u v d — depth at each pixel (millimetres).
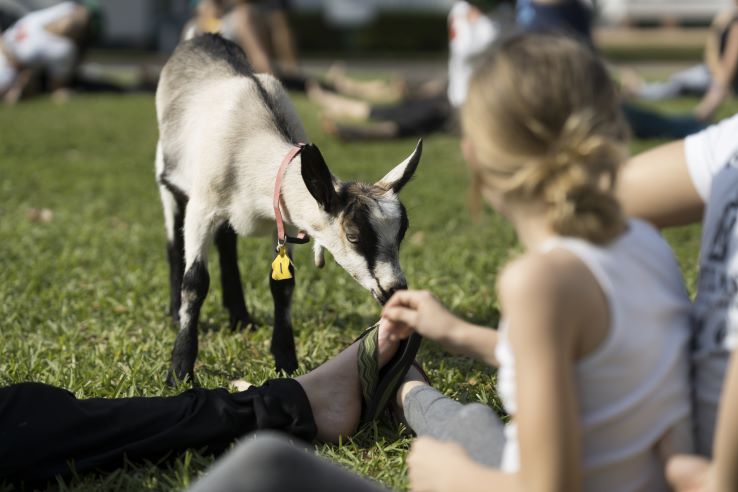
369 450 3102
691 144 2652
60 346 4141
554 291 1834
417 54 28562
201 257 3951
